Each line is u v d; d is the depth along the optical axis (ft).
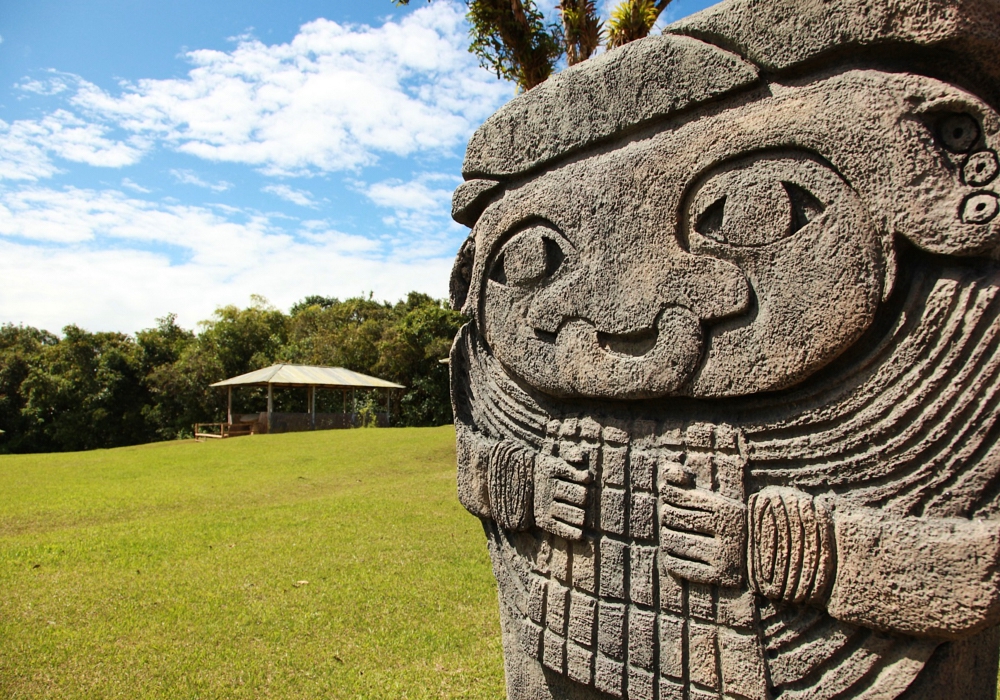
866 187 3.89
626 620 4.96
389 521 16.84
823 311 4.04
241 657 9.06
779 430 4.34
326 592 11.52
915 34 3.74
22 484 24.79
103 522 18.03
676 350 4.66
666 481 4.75
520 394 5.83
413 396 72.28
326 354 78.13
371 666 8.80
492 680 8.37
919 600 3.70
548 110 5.44
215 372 72.33
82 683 8.38
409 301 93.09
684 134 4.65
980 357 3.64
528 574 5.68
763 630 4.39
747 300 4.35
